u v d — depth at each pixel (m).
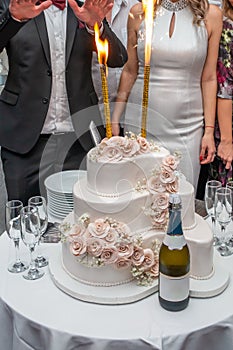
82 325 1.24
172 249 1.24
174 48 2.28
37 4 2.13
